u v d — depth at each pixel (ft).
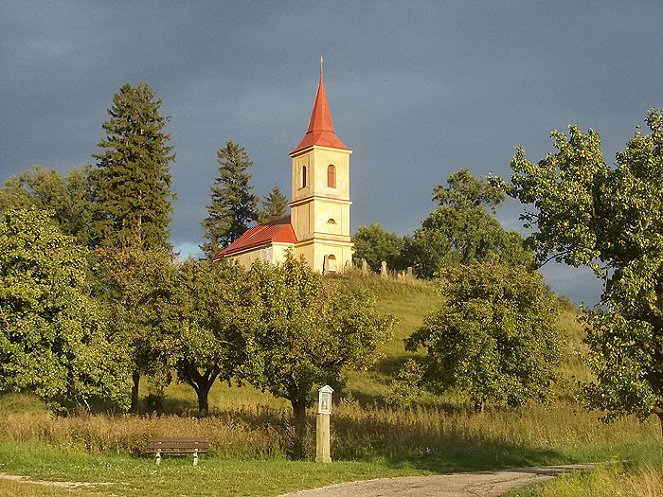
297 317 90.07
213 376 115.65
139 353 111.45
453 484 66.23
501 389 107.55
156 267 116.06
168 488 61.98
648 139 60.64
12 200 202.18
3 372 87.61
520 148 63.93
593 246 59.41
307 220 240.12
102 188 215.10
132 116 223.92
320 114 248.11
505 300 113.70
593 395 59.36
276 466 78.13
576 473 61.26
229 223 301.43
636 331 55.93
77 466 74.28
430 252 263.70
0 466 73.00
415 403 126.11
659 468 55.88
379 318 92.89
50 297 90.17
